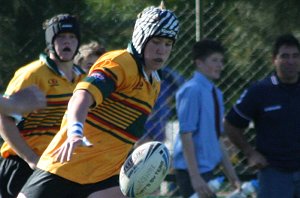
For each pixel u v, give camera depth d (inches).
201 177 722.2
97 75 541.6
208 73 730.2
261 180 716.0
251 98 717.3
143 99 578.2
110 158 583.8
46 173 588.1
